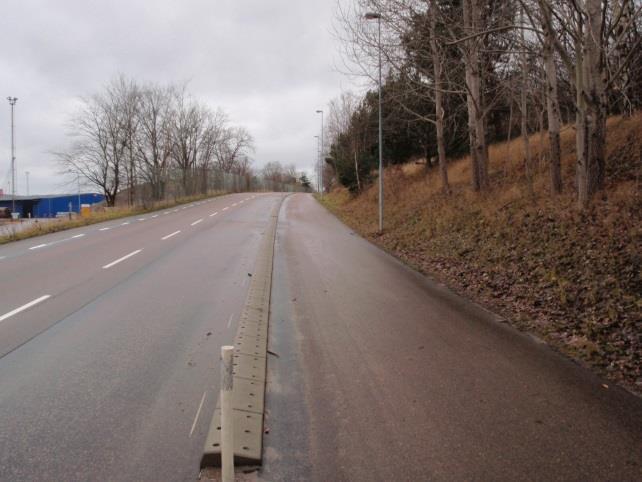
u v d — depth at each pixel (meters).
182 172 46.62
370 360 5.30
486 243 11.77
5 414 3.95
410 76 19.66
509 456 3.41
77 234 17.77
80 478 3.11
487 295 8.42
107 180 57.16
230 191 66.19
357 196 34.88
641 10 9.51
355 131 35.53
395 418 3.96
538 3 10.32
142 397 4.28
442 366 5.13
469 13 15.00
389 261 12.35
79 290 8.48
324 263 11.82
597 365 5.20
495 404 4.23
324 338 6.06
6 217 50.91
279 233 18.64
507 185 17.72
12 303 7.55
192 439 3.59
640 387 4.64
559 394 4.45
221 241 15.63
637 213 9.37
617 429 3.80
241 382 4.53
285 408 4.13
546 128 24.52
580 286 7.54
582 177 10.66
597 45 9.77
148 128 48.78
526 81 16.84
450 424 3.86
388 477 3.15
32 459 3.31
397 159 33.22
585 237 9.25
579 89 10.27
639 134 14.45
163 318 6.79
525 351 5.63
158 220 23.83
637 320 6.07
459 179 22.58
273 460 3.35
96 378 4.68
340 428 3.79
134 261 11.61
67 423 3.81
